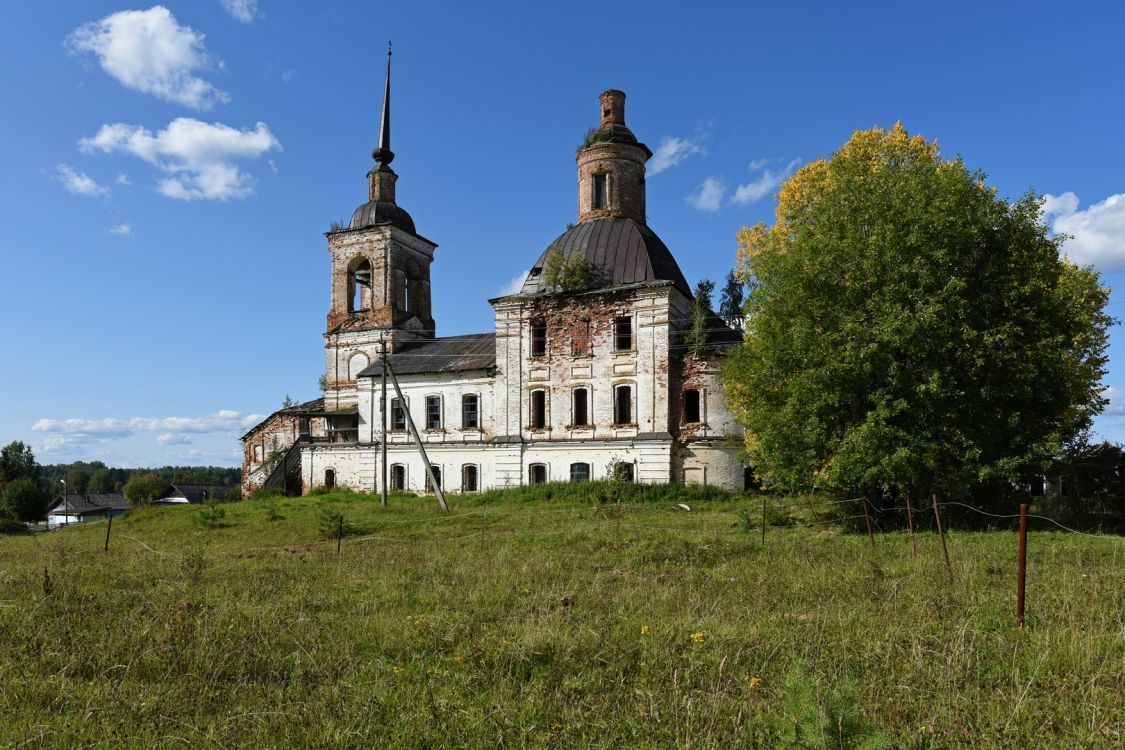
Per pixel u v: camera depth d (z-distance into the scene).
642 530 22.17
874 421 20.08
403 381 43.84
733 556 16.34
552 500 33.53
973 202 21.05
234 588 13.53
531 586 13.00
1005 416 20.83
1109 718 6.10
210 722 6.57
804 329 21.20
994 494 23.81
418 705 6.82
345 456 44.94
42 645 9.08
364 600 11.99
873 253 20.55
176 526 30.45
